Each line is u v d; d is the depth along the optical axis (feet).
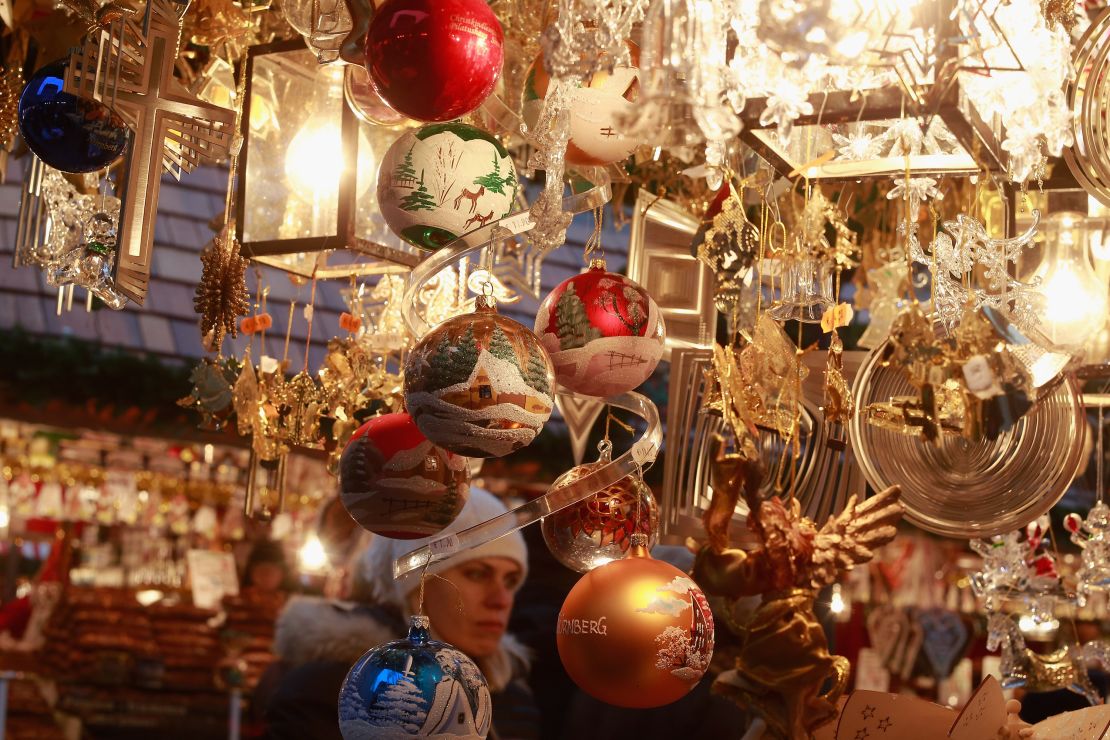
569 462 13.34
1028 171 3.12
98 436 17.19
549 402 3.75
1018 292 3.96
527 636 8.83
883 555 17.85
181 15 4.50
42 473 17.98
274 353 12.03
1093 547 5.37
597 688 3.84
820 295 4.20
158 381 12.09
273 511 5.16
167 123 4.27
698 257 4.27
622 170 4.63
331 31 4.14
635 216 5.32
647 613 3.78
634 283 4.11
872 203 6.16
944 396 3.26
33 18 5.03
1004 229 4.49
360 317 5.42
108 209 4.83
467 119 4.55
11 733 16.88
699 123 2.73
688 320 5.19
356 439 4.17
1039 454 4.28
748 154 4.54
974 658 17.53
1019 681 5.76
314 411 5.20
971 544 5.86
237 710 17.92
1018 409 3.13
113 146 4.36
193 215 14.58
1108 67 3.91
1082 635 14.01
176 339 12.89
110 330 12.67
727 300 4.10
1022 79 3.06
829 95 3.42
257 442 5.09
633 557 4.03
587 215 10.23
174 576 19.81
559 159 3.56
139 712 17.70
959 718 4.00
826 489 4.87
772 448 4.81
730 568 3.74
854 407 4.51
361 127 4.82
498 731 8.11
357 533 9.53
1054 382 3.69
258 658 18.54
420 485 4.09
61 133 4.26
